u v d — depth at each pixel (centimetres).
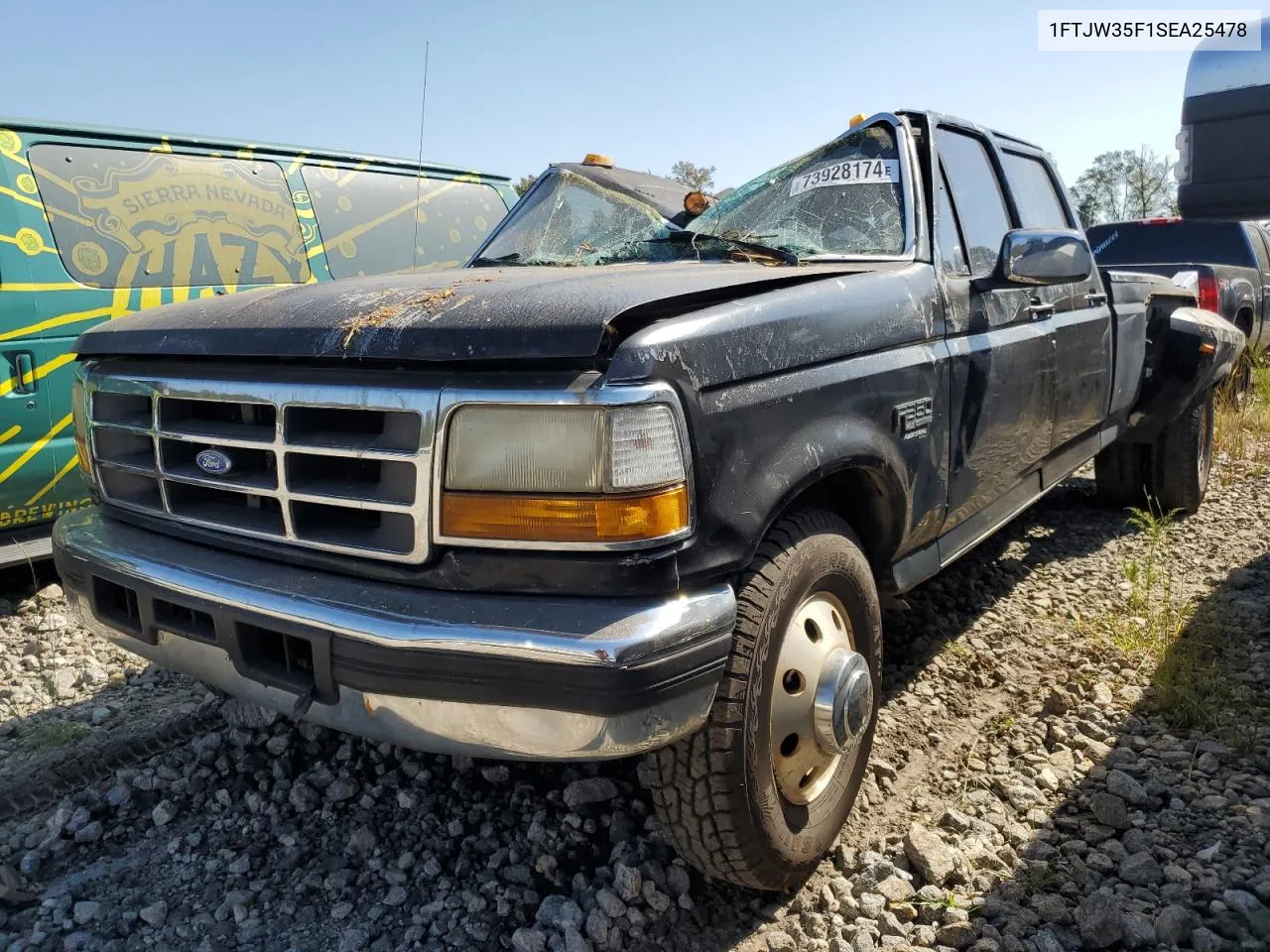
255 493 215
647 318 197
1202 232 992
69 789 283
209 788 281
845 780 247
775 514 212
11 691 348
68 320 456
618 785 273
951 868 232
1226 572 440
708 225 332
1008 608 406
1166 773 273
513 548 186
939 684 335
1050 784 270
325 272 588
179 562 225
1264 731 291
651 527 183
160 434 235
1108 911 210
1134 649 354
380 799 272
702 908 229
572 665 175
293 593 203
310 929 224
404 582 196
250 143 560
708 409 196
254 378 214
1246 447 699
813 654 228
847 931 216
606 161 432
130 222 491
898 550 280
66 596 258
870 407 249
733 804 206
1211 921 211
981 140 375
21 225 443
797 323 227
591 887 233
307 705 207
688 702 187
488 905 230
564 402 181
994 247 361
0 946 220
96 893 238
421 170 653
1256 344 974
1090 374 411
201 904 233
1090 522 534
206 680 234
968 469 308
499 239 382
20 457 439
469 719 185
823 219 316
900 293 273
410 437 192
